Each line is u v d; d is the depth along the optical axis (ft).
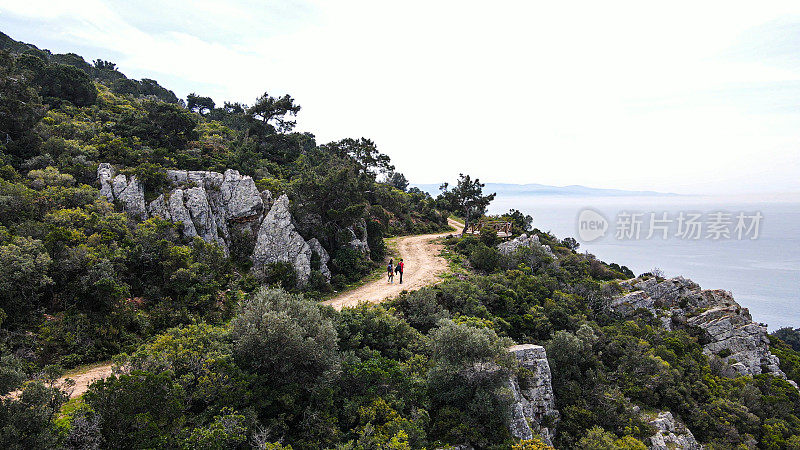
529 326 109.19
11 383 41.83
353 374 66.08
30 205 92.22
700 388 111.24
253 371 61.05
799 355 178.40
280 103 222.07
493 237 185.88
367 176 212.84
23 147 124.16
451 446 63.31
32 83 175.63
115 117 181.37
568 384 95.40
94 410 46.60
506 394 67.72
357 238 149.48
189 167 139.33
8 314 67.92
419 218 249.75
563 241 249.75
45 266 72.69
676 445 89.86
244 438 49.52
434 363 76.38
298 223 132.46
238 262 119.55
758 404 112.88
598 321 133.69
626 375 105.19
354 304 106.42
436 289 113.09
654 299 163.02
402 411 65.67
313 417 58.54
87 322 73.82
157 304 87.61
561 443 83.97
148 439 44.83
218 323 88.28
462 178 206.59
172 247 96.94
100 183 112.88
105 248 85.76
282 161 211.41
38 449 40.32
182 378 54.19
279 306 69.36
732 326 150.30
